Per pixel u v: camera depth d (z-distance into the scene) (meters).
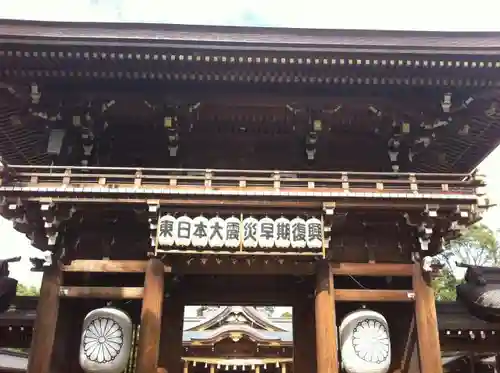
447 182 11.50
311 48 11.16
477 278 14.04
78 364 12.30
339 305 12.99
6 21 10.88
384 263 11.88
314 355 12.95
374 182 11.67
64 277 12.05
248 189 11.12
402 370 12.23
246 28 11.21
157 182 11.95
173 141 12.91
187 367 26.23
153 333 10.60
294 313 13.42
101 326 11.19
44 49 11.06
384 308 12.93
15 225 11.39
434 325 11.25
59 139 12.50
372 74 11.88
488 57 11.37
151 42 11.05
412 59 11.40
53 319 10.87
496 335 13.66
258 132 13.37
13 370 19.38
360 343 11.22
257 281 13.64
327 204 11.05
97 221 11.79
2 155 15.09
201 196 10.95
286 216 11.35
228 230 11.02
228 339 27.12
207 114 12.85
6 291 13.04
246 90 12.38
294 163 13.52
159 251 10.85
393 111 12.71
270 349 27.41
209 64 11.49
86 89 12.21
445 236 12.01
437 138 13.40
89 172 12.66
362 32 11.30
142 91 12.28
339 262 11.71
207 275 13.26
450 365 18.31
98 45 11.01
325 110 12.63
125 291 11.26
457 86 12.17
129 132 13.24
